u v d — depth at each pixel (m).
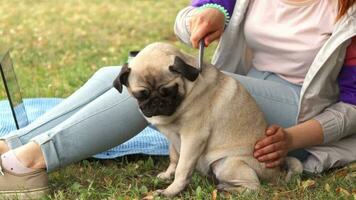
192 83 2.34
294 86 2.69
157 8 6.84
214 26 2.54
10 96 2.74
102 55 4.81
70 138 2.47
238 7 2.68
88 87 2.62
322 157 2.61
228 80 2.45
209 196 2.43
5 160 2.45
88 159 2.79
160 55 2.30
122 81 2.32
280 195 2.44
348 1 2.46
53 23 6.09
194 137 2.38
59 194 2.48
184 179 2.41
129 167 2.72
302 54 2.62
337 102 2.64
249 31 2.70
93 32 5.65
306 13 2.62
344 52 2.53
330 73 2.54
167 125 2.39
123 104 2.52
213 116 2.40
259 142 2.45
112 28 5.82
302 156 2.67
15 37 5.46
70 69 4.36
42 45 5.15
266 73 2.73
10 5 7.08
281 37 2.64
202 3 2.68
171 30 5.71
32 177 2.46
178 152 2.55
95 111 2.50
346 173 2.62
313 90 2.55
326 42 2.50
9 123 3.11
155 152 2.81
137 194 2.49
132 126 2.54
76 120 2.48
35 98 3.48
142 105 2.29
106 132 2.51
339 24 2.49
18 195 2.46
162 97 2.28
